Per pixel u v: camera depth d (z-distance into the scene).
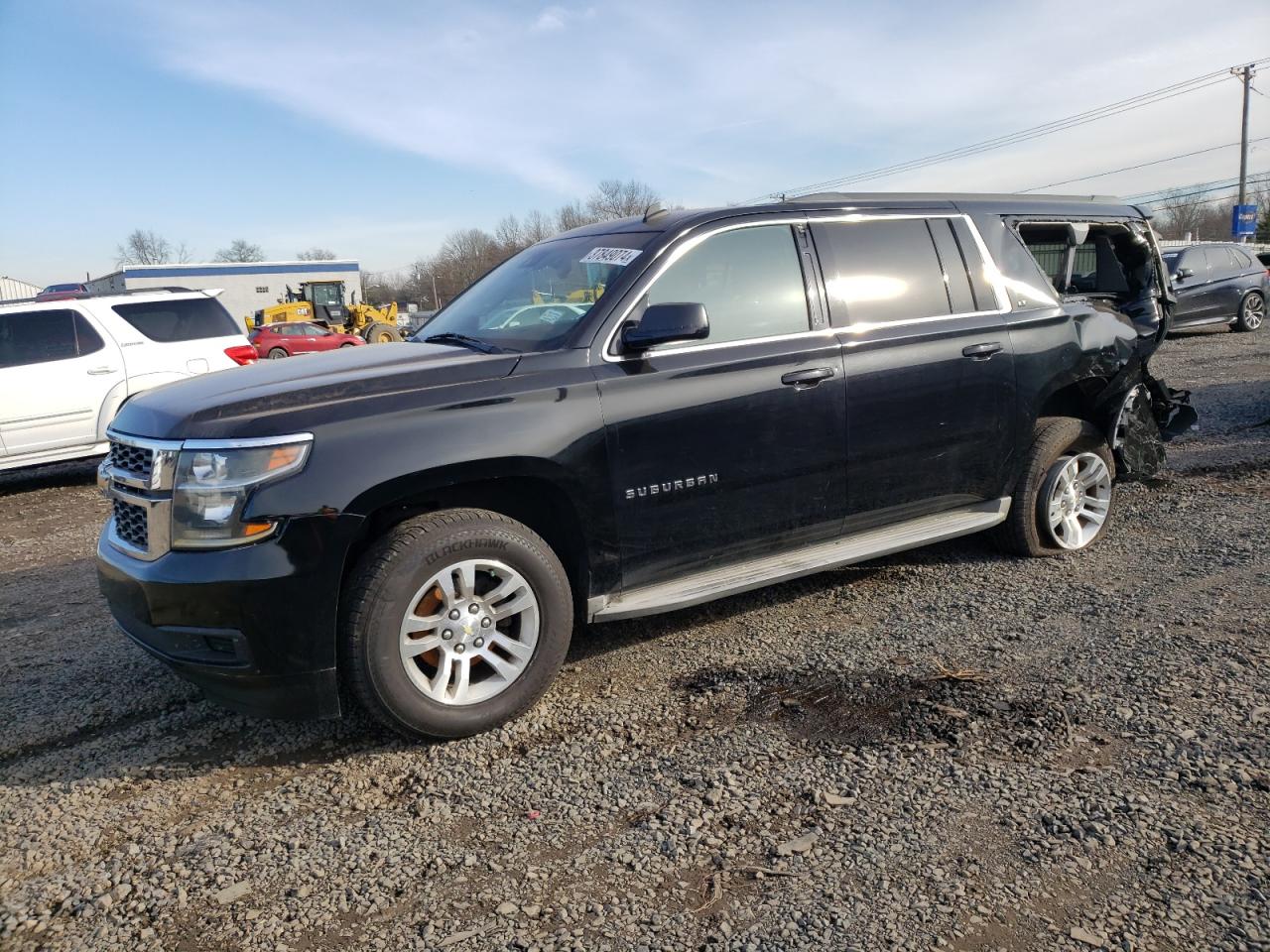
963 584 4.45
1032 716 3.07
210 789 2.92
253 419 2.87
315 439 2.85
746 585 3.67
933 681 3.38
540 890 2.33
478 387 3.13
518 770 2.94
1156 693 3.17
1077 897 2.18
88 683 3.80
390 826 2.66
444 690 3.10
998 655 3.58
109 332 8.62
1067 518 4.84
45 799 2.90
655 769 2.90
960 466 4.31
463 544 3.03
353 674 2.94
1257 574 4.31
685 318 3.28
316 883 2.40
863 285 4.06
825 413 3.81
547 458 3.15
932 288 4.26
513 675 3.22
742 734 3.08
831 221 4.06
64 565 5.82
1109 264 5.60
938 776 2.74
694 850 2.46
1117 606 4.02
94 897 2.38
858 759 2.87
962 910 2.16
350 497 2.85
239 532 2.79
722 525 3.64
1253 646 3.50
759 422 3.64
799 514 3.85
